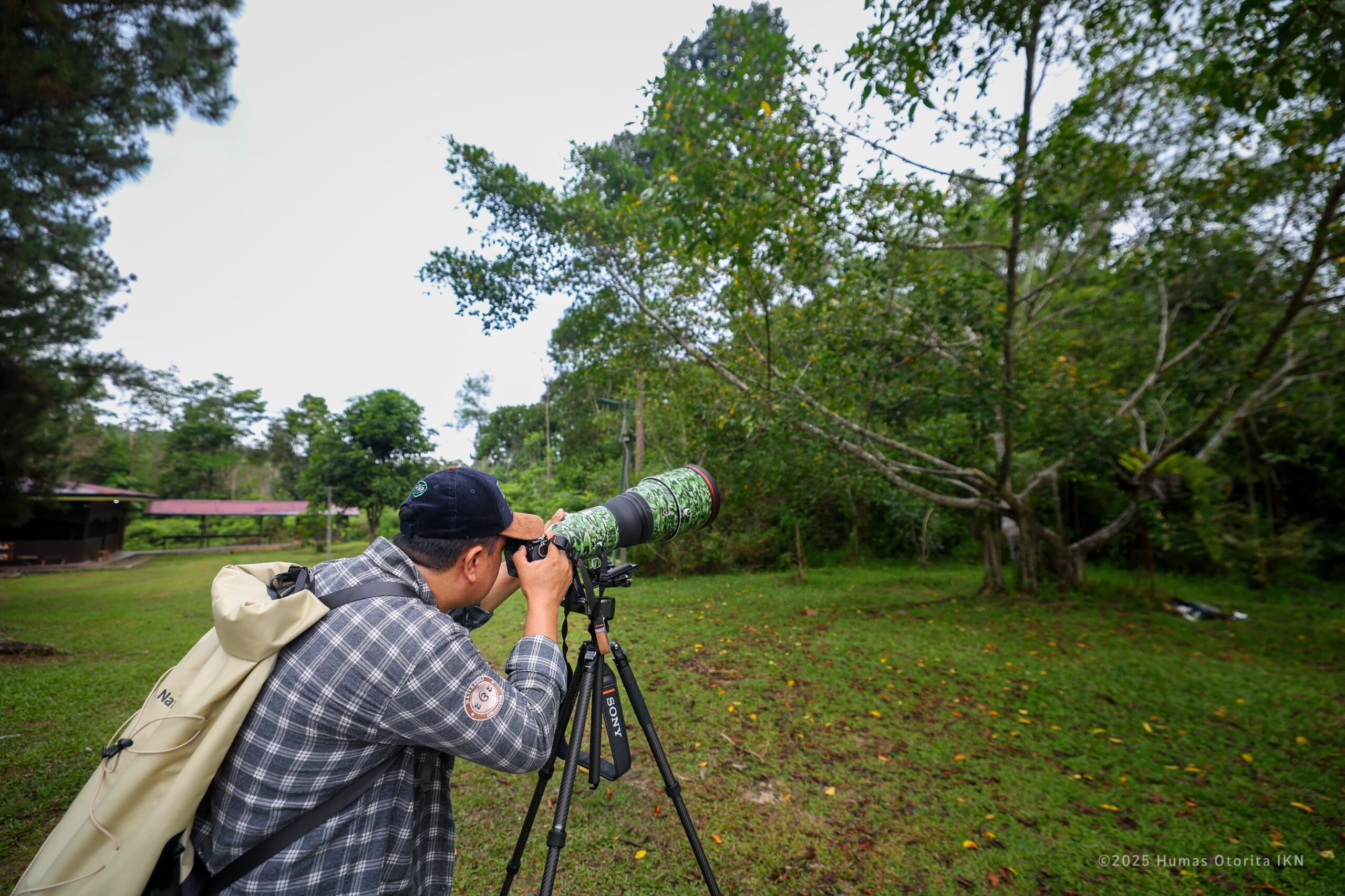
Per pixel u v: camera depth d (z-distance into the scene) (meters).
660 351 9.16
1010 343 7.69
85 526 20.50
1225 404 8.05
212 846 1.02
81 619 8.34
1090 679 5.23
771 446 8.02
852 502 13.88
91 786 0.97
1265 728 4.21
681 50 11.48
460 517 1.18
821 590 10.52
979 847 2.81
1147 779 3.48
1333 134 4.33
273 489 52.12
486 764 1.07
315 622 1.03
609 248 8.91
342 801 1.03
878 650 6.18
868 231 6.70
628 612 8.42
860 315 7.63
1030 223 6.96
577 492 16.38
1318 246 6.43
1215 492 9.95
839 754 3.74
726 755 3.72
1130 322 9.84
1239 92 5.61
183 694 1.02
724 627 7.27
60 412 9.26
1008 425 7.68
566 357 10.81
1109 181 6.92
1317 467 10.38
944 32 5.14
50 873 0.91
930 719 4.32
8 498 9.10
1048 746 3.89
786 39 6.05
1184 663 5.75
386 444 28.86
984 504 9.24
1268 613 8.30
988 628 7.27
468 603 1.28
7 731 3.98
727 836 2.86
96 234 9.06
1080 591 9.46
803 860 2.69
